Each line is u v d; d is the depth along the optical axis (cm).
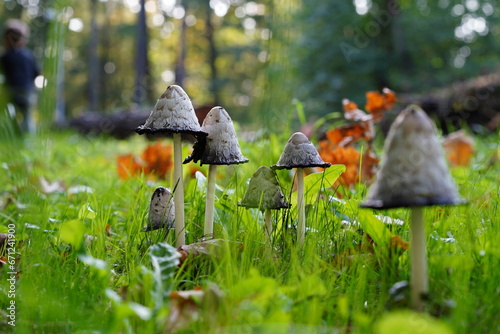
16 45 223
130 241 62
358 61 459
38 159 113
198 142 60
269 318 43
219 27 720
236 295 47
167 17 688
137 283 50
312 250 54
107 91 904
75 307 49
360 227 61
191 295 48
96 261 50
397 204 43
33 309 48
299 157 57
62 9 97
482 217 64
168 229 61
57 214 76
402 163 43
